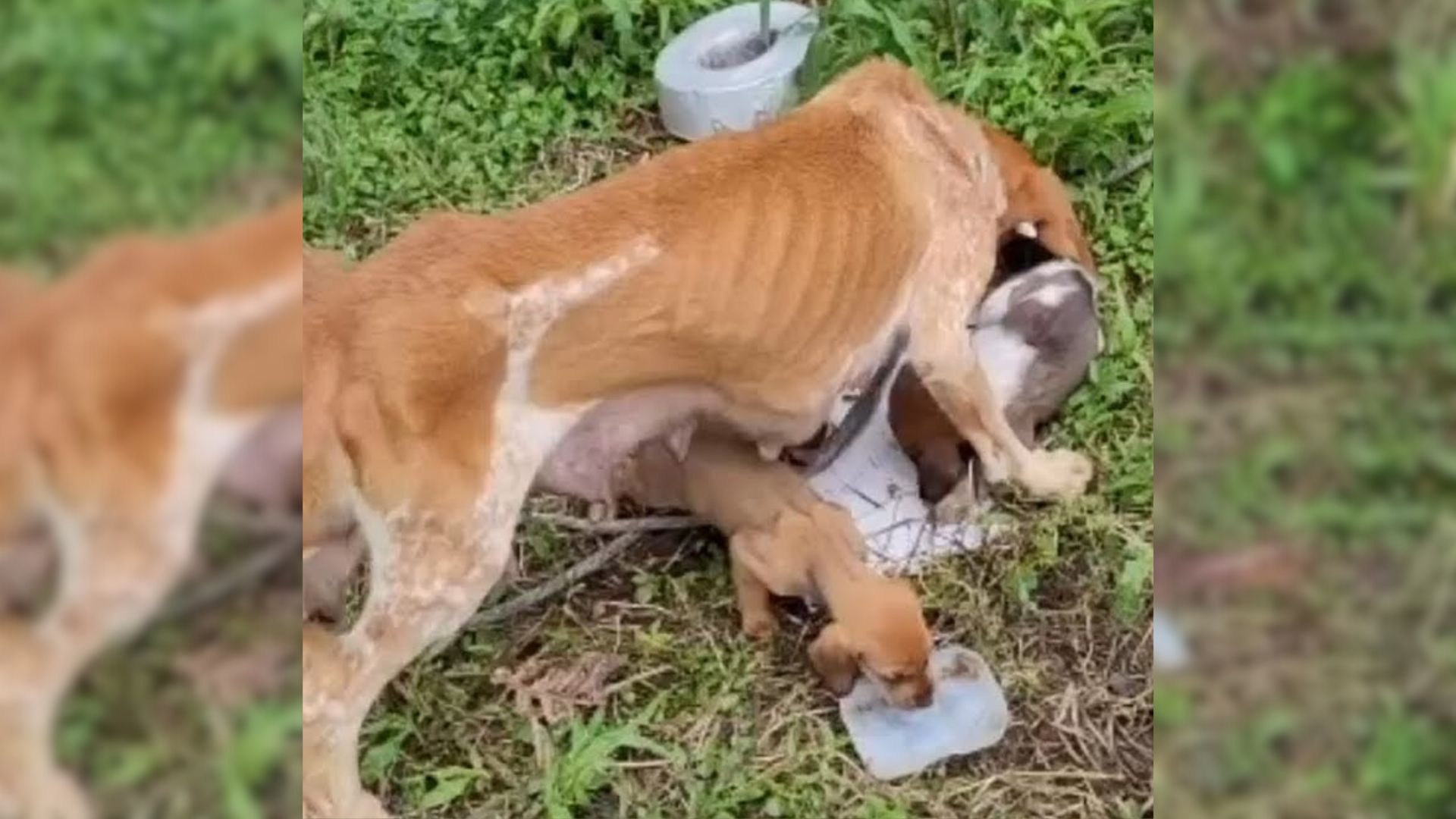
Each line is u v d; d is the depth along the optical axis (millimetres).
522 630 3055
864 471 3244
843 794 2760
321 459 2434
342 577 2615
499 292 2596
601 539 3195
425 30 4184
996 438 3172
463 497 2570
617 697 2939
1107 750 2803
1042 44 3873
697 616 3061
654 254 2721
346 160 3822
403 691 2916
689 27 4121
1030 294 3248
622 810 2762
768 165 2883
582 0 4172
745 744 2826
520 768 2838
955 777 2787
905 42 3896
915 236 3039
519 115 4043
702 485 2992
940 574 3076
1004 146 3340
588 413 2732
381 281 2582
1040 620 2996
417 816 2770
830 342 2939
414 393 2504
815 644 2828
